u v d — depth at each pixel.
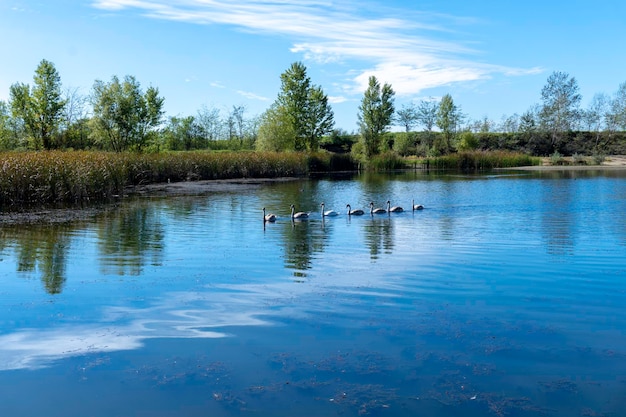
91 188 32.84
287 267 13.86
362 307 10.30
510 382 7.18
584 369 7.55
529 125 107.56
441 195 35.03
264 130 79.25
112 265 14.12
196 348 8.36
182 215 25.00
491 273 12.98
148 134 64.12
